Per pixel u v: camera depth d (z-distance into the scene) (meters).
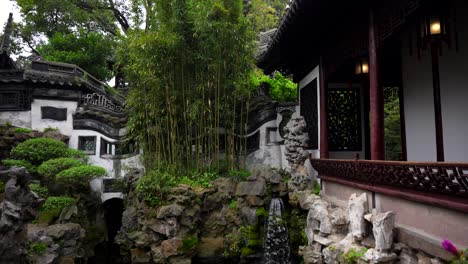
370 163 5.45
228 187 10.75
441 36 5.80
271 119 12.46
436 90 7.11
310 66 10.40
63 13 22.97
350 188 6.90
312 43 9.30
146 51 10.16
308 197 8.73
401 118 8.85
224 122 11.93
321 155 9.17
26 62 20.58
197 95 11.16
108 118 12.90
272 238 10.05
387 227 4.77
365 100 11.02
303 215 9.55
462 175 3.38
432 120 7.37
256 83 13.96
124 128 12.84
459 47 6.49
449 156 6.78
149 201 10.09
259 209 10.31
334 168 7.59
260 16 23.39
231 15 10.38
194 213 9.95
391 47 8.94
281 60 11.05
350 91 11.20
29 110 12.99
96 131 12.89
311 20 7.46
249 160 12.46
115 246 12.63
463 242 3.63
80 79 13.59
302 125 9.91
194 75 11.29
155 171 10.78
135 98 11.32
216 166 11.46
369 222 5.32
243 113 12.69
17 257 6.18
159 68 10.50
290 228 9.92
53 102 13.05
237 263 10.11
